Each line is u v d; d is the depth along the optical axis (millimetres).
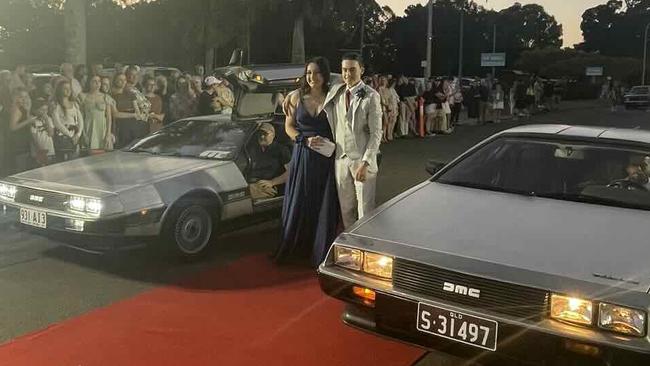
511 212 3650
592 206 3762
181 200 5273
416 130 16859
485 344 2922
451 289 3023
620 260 2992
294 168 5207
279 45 34031
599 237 3264
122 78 9227
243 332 3984
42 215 5078
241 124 6242
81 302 4469
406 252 3193
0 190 5461
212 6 21562
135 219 4965
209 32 22000
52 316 4207
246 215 5883
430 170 4711
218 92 9352
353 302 3326
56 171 5605
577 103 45562
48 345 3762
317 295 4648
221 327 4059
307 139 5074
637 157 4160
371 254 3283
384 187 9117
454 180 4332
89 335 3912
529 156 4359
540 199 3898
